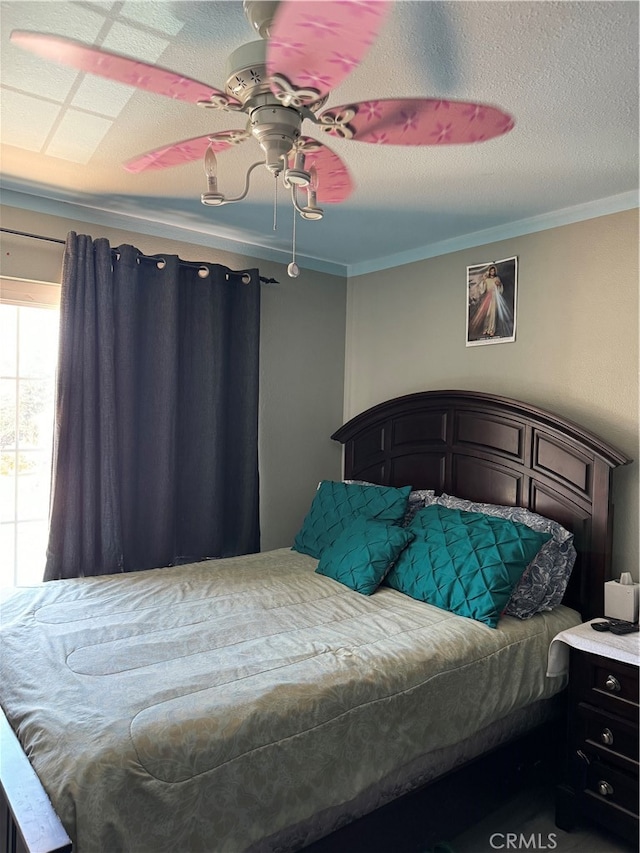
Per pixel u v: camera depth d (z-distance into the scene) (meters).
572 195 2.56
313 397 3.77
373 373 3.74
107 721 1.40
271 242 3.38
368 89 1.71
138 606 2.21
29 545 2.90
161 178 2.48
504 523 2.42
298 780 1.51
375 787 1.71
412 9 1.34
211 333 3.15
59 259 2.78
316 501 3.29
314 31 1.01
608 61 1.56
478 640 2.04
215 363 3.16
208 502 3.15
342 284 3.89
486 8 1.34
